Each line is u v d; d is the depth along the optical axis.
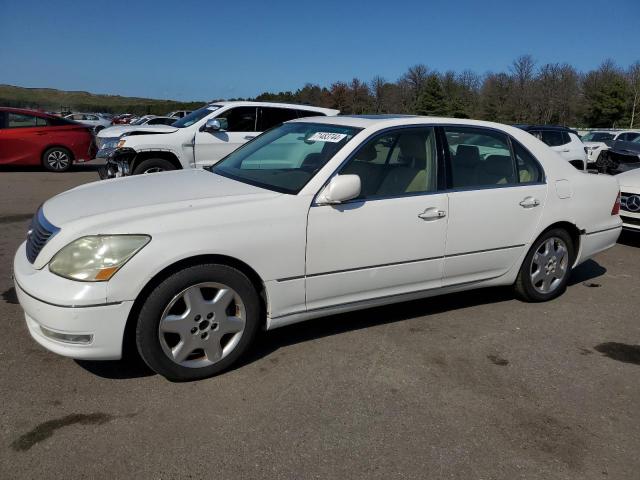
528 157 4.41
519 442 2.76
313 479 2.43
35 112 13.41
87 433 2.68
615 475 2.55
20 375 3.19
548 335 4.04
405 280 3.82
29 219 7.58
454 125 4.11
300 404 3.00
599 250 4.91
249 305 3.26
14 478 2.36
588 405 3.12
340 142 3.68
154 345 3.00
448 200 3.87
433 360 3.57
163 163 8.99
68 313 2.79
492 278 4.30
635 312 4.58
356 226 3.51
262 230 3.21
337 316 4.24
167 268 2.99
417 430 2.81
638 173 7.15
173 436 2.68
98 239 2.87
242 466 2.49
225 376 3.27
